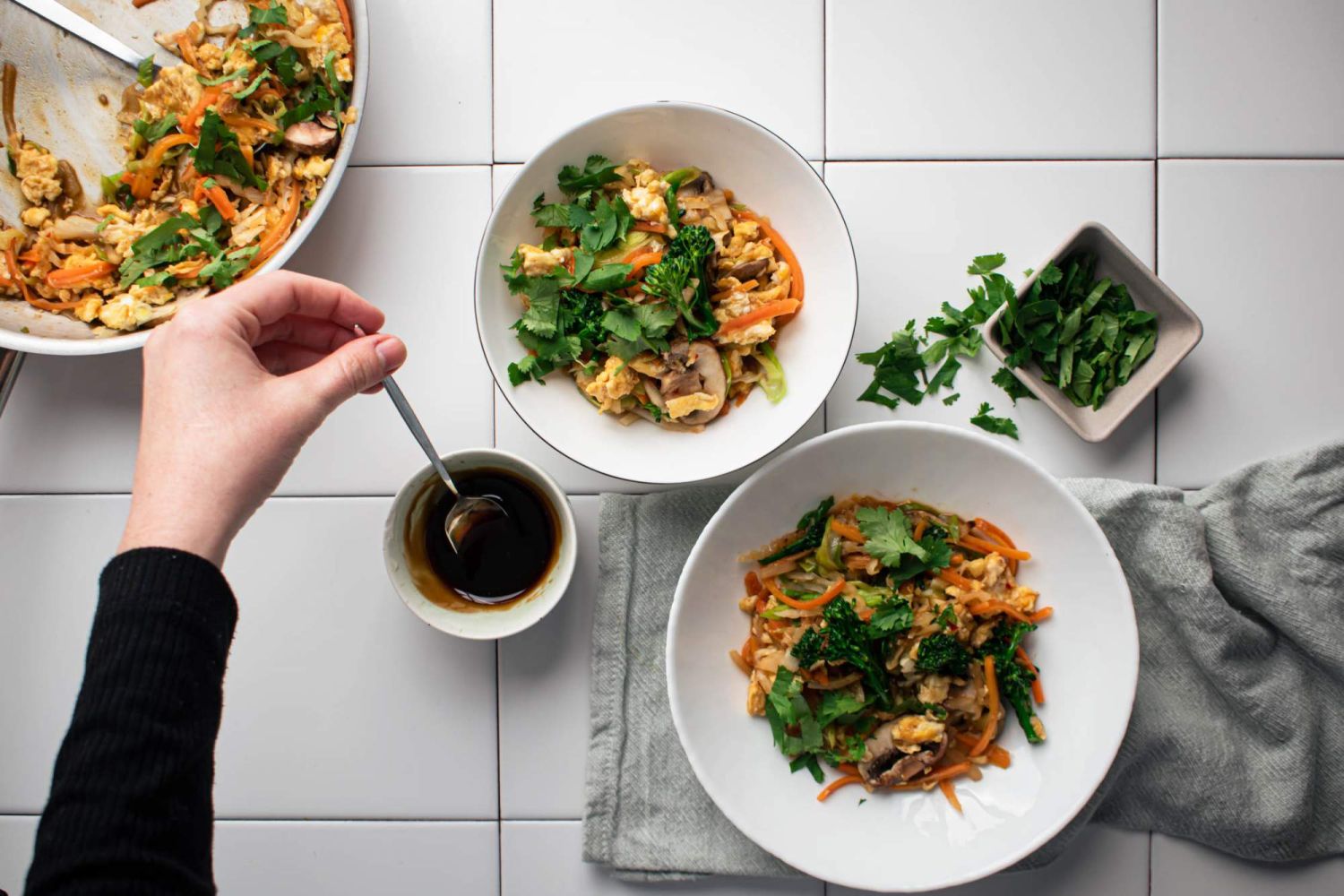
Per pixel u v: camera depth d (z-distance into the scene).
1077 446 0.67
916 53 0.67
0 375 0.67
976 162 0.68
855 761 0.63
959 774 0.64
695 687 0.63
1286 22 0.67
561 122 0.68
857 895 0.67
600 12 0.68
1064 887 0.67
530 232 0.64
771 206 0.64
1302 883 0.67
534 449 0.68
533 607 0.64
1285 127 0.67
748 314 0.63
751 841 0.66
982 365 0.67
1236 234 0.67
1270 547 0.66
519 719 0.68
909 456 0.63
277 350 0.59
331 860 0.68
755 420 0.64
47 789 0.68
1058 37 0.68
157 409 0.52
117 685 0.46
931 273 0.67
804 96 0.68
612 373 0.62
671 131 0.63
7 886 0.68
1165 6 0.67
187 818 0.47
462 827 0.68
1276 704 0.65
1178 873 0.67
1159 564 0.65
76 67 0.66
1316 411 0.67
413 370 0.68
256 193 0.65
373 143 0.68
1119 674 0.62
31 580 0.68
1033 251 0.67
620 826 0.67
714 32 0.68
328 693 0.68
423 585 0.65
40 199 0.65
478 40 0.68
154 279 0.64
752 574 0.65
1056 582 0.64
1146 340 0.65
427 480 0.64
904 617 0.62
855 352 0.68
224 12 0.65
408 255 0.68
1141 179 0.68
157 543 0.50
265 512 0.68
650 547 0.67
